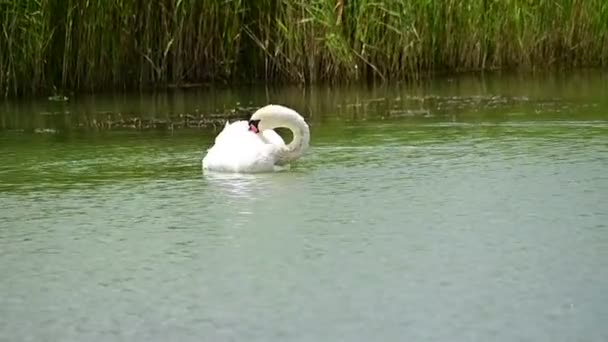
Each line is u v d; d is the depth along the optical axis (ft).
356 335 26.58
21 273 32.42
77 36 73.46
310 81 76.23
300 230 35.68
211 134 55.83
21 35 71.82
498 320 27.32
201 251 33.81
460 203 38.55
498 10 81.00
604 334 26.22
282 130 59.77
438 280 30.45
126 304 29.45
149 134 56.18
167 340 26.76
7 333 27.61
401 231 35.29
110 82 74.95
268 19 77.20
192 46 77.05
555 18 82.99
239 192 41.06
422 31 78.18
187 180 43.50
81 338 27.07
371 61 77.10
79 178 44.68
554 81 74.95
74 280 31.58
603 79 75.31
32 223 37.81
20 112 65.72
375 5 76.43
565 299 28.68
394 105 64.64
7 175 45.83
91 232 36.40
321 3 75.66
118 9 73.92
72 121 61.57
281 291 29.94
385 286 30.09
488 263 31.81
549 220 36.06
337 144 50.55
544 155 46.55
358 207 38.34
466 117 58.39
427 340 26.14
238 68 78.33
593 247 33.06
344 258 32.65
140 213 38.52
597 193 39.42
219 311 28.60
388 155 47.62
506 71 80.94
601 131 52.31
